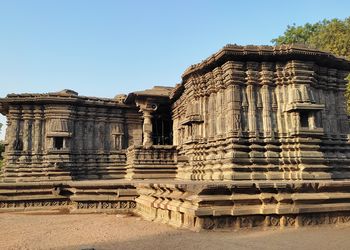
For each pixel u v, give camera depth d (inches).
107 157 959.0
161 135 1005.2
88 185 640.4
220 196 374.3
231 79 569.3
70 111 919.0
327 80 626.8
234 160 536.4
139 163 836.0
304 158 537.6
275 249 281.6
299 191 400.5
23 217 558.3
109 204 631.8
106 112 980.6
